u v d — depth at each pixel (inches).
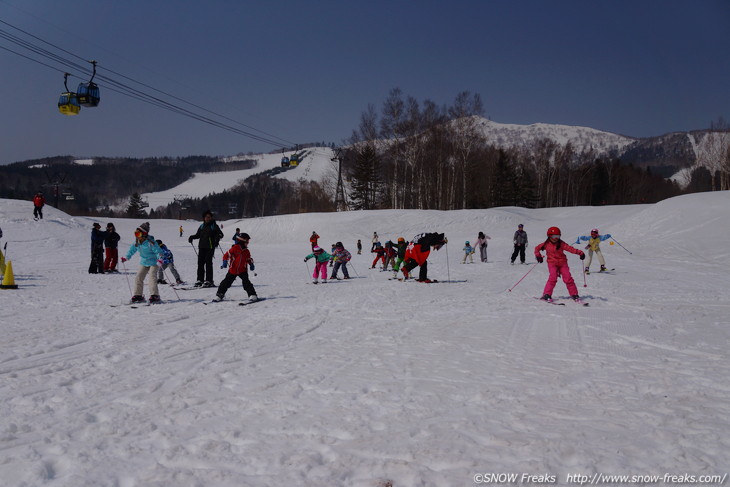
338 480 109.7
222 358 227.9
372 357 223.8
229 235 2218.3
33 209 1350.9
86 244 1105.4
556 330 280.2
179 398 169.9
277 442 131.0
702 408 147.4
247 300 427.2
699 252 866.8
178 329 298.5
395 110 2461.9
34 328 299.3
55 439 136.3
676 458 114.4
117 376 199.9
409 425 139.4
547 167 3501.5
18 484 111.0
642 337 256.4
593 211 2106.3
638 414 143.7
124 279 605.9
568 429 133.9
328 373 197.9
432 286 529.3
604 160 4168.3
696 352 222.5
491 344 246.2
